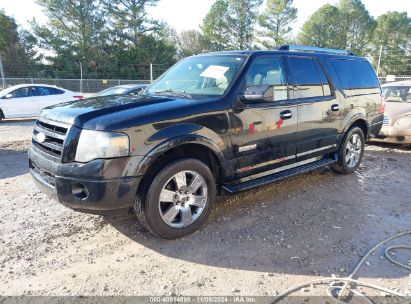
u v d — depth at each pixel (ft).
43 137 12.01
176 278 10.26
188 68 15.97
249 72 14.14
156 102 12.46
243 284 9.99
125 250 11.79
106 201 10.77
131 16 165.58
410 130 25.91
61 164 11.03
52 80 105.19
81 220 13.87
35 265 10.84
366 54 216.13
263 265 10.93
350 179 19.56
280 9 190.90
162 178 11.58
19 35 157.79
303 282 10.07
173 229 12.17
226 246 12.04
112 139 10.62
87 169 10.64
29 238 12.42
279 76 15.30
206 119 12.50
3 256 11.28
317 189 17.76
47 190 11.72
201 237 12.62
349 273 10.50
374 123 21.24
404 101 29.14
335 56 18.81
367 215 14.71
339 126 18.31
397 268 10.76
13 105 45.42
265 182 14.62
